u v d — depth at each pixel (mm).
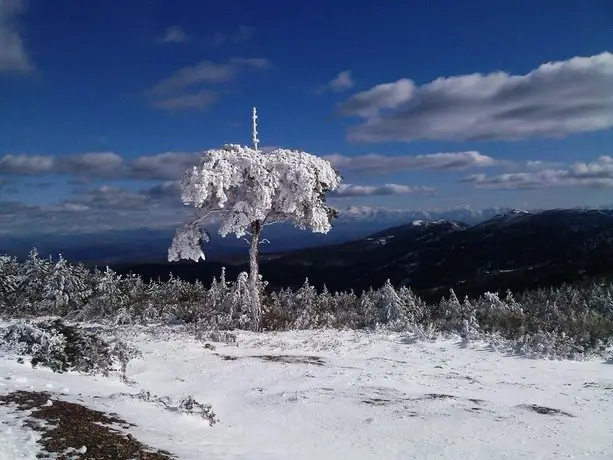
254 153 23312
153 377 14094
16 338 13484
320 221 23266
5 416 8297
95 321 24844
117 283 39469
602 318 23688
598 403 13219
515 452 9352
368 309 27875
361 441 9648
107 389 11688
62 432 7867
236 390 13078
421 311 29062
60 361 12695
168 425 9508
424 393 13125
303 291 33000
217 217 23594
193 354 16953
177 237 23406
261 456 8469
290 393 12555
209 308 24766
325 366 15867
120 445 7734
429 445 9492
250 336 21000
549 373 16562
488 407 12133
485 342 21031
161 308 28062
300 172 22359
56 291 34219
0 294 35906
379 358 17766
